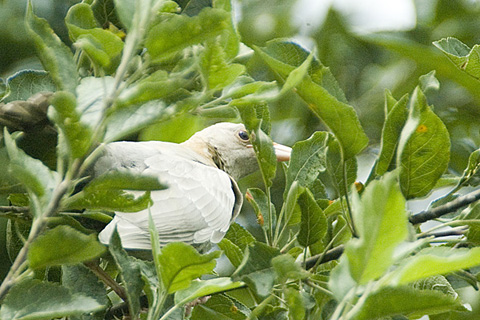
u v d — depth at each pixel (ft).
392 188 14.25
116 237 19.10
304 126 48.85
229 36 16.63
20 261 15.57
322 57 50.08
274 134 48.65
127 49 16.02
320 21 49.96
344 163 22.52
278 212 44.86
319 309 23.13
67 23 16.60
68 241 15.10
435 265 14.55
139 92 16.01
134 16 16.11
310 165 27.66
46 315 15.23
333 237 26.27
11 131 21.97
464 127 48.14
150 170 31.58
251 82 19.19
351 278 15.48
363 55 50.19
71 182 15.74
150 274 20.89
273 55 22.38
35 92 25.64
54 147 22.80
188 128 42.96
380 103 49.19
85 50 16.67
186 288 18.11
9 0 43.04
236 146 44.73
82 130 15.55
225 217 33.47
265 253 18.84
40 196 15.69
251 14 49.85
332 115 21.76
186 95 16.62
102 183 15.80
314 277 23.57
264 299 18.72
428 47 49.06
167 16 16.98
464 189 43.93
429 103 48.52
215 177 34.22
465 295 40.93
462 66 25.82
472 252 14.24
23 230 25.53
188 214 31.50
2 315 15.08
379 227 14.44
